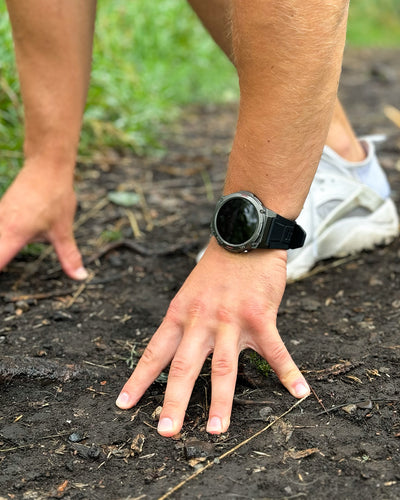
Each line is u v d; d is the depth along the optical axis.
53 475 0.63
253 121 0.63
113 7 1.85
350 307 0.89
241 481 0.61
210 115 2.14
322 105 0.62
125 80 1.68
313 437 0.66
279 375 0.70
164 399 0.68
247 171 0.66
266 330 0.67
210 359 0.77
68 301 0.92
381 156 1.54
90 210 1.23
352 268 0.99
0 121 1.30
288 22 0.58
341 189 0.98
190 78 2.36
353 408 0.69
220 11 0.83
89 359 0.79
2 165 1.16
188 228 1.16
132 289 0.95
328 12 0.59
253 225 0.66
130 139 1.57
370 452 0.64
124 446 0.66
